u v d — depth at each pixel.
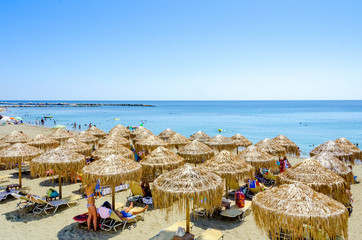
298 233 4.78
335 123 55.31
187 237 6.60
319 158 8.89
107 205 8.02
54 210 8.94
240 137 18.03
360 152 12.09
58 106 174.00
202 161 13.32
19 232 7.48
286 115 84.06
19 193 10.16
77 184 12.20
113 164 7.92
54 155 9.01
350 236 7.39
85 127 49.47
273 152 13.60
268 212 5.05
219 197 6.63
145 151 15.15
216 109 137.88
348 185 8.44
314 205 4.93
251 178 8.97
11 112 102.38
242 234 7.53
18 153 10.18
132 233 7.52
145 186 10.15
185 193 6.17
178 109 138.25
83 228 7.77
